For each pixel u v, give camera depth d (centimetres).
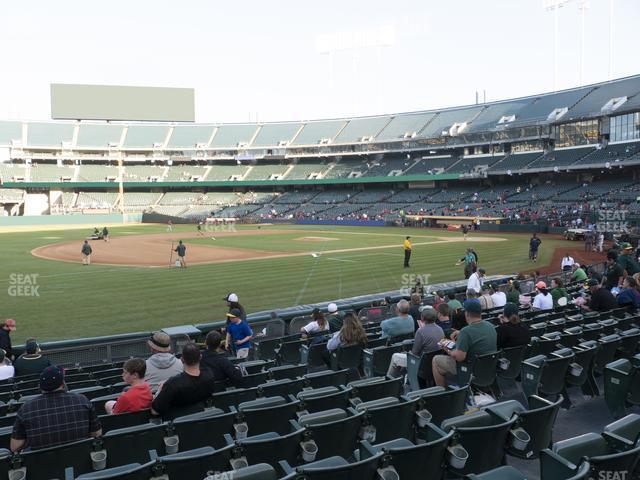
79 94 8362
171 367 774
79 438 546
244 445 470
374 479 427
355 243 4516
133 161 9950
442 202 7650
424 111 9081
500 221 6066
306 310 1584
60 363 1202
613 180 6519
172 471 436
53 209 8581
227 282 2509
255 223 7988
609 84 6869
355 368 997
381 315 1598
